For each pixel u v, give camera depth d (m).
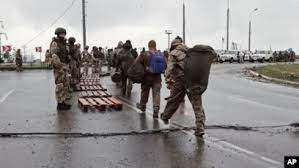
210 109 14.77
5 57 58.91
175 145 8.98
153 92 12.44
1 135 9.80
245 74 39.28
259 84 27.56
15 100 16.91
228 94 20.42
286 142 9.30
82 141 9.34
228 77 34.72
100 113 13.34
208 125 11.20
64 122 11.62
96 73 34.38
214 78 33.22
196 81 9.83
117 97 18.14
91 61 35.19
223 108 15.08
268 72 39.75
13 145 8.96
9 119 12.12
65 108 14.10
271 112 14.09
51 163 7.64
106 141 9.35
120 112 13.57
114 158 7.96
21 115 12.88
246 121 12.07
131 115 12.95
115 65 19.91
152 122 11.70
